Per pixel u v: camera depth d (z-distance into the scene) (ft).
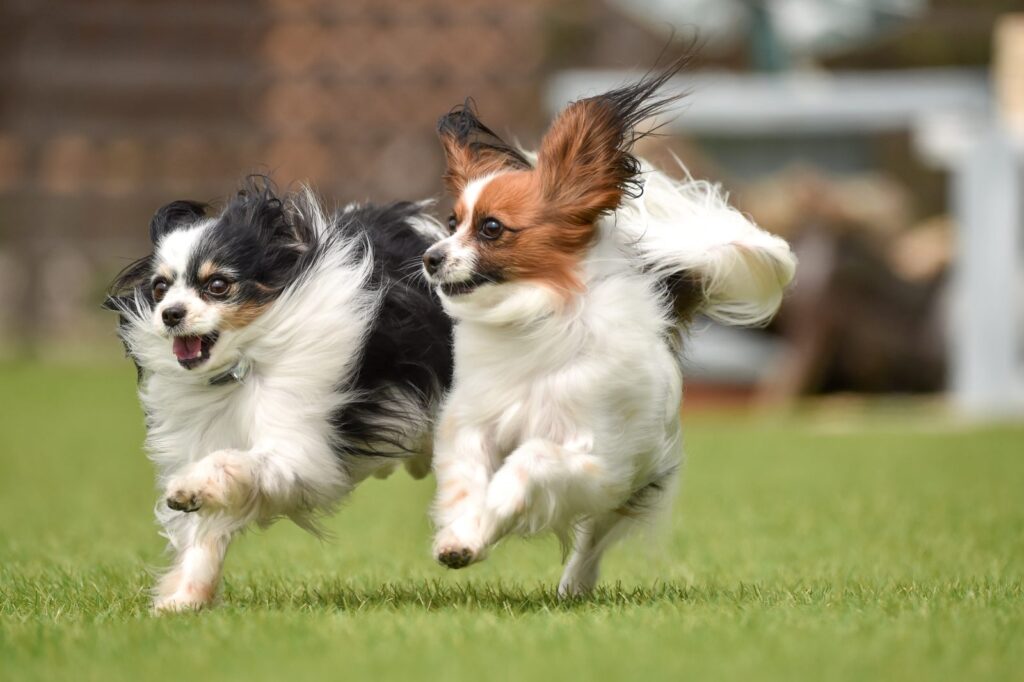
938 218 76.54
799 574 30.55
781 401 70.03
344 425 26.66
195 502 24.99
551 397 25.70
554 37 103.09
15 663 20.84
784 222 69.82
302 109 94.99
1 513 43.55
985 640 21.35
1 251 98.37
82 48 97.04
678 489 29.22
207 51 96.53
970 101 72.33
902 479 48.78
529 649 20.94
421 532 39.17
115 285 27.76
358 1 93.76
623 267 26.18
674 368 27.53
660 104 26.61
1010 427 63.77
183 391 26.68
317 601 26.40
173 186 97.25
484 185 25.84
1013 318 69.72
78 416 72.23
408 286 27.78
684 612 24.50
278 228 26.68
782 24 77.10
